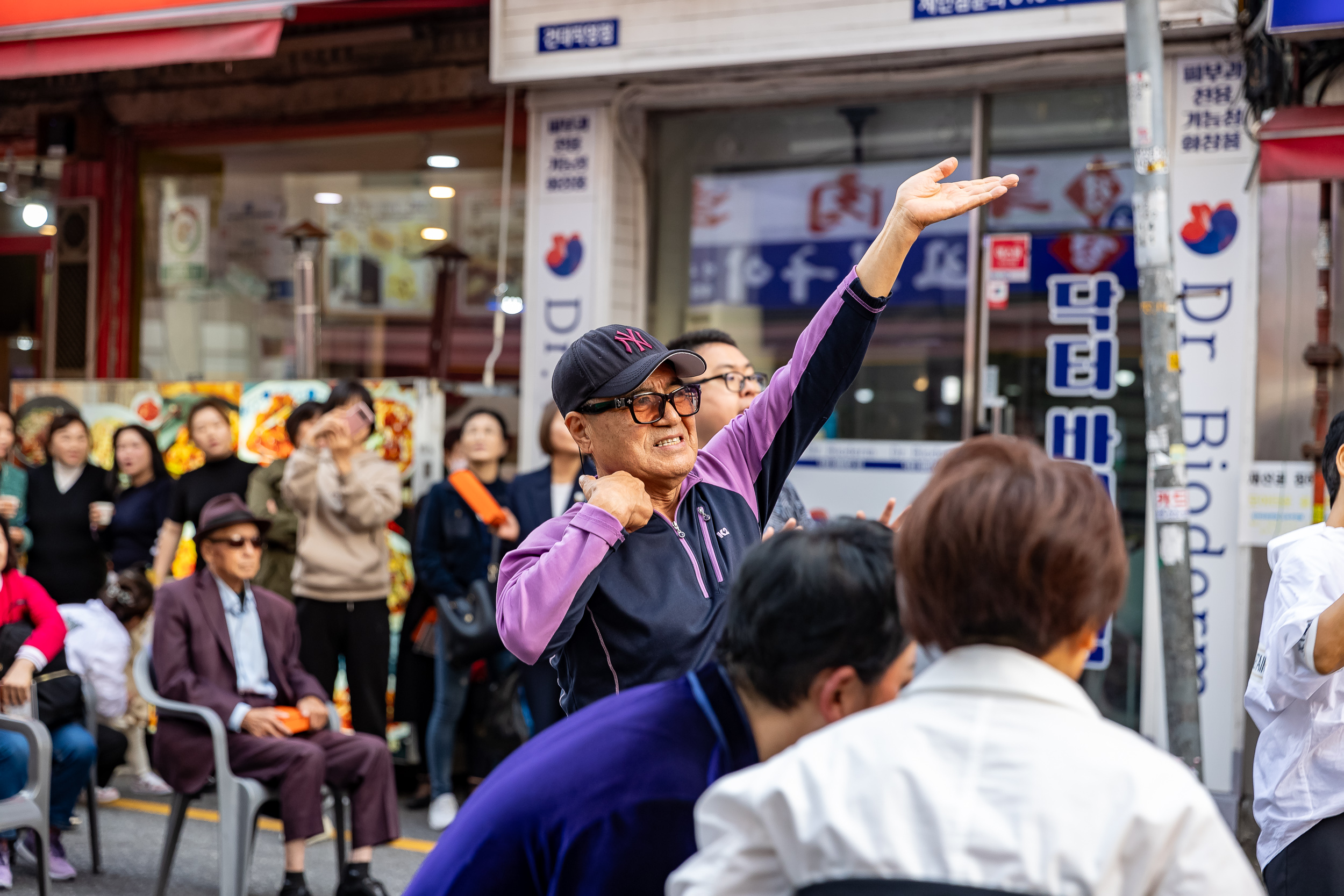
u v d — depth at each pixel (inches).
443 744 241.9
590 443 96.2
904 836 50.8
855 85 261.9
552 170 282.8
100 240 354.0
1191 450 226.1
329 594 248.5
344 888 192.2
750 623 64.5
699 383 133.5
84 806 253.8
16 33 283.7
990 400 255.3
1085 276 248.8
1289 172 199.9
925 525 57.2
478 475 254.8
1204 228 225.1
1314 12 197.0
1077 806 50.6
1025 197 255.0
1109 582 55.9
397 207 321.1
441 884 66.6
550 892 65.7
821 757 54.3
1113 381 246.4
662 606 91.0
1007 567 55.0
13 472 282.7
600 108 278.4
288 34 323.3
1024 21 233.0
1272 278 221.1
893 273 98.3
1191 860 50.1
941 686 55.7
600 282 278.5
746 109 279.7
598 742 66.9
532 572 87.4
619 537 88.4
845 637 62.5
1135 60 184.7
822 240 274.4
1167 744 225.0
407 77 314.5
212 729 190.2
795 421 103.0
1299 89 215.5
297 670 209.9
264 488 268.4
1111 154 249.0
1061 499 55.6
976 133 259.4
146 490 290.0
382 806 194.4
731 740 66.3
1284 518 216.8
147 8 272.1
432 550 241.6
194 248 346.6
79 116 350.0
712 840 55.2
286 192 334.6
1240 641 220.5
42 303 389.7
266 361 337.7
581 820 65.2
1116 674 241.4
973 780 51.8
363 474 247.9
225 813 188.9
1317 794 111.7
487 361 305.0
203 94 340.5
